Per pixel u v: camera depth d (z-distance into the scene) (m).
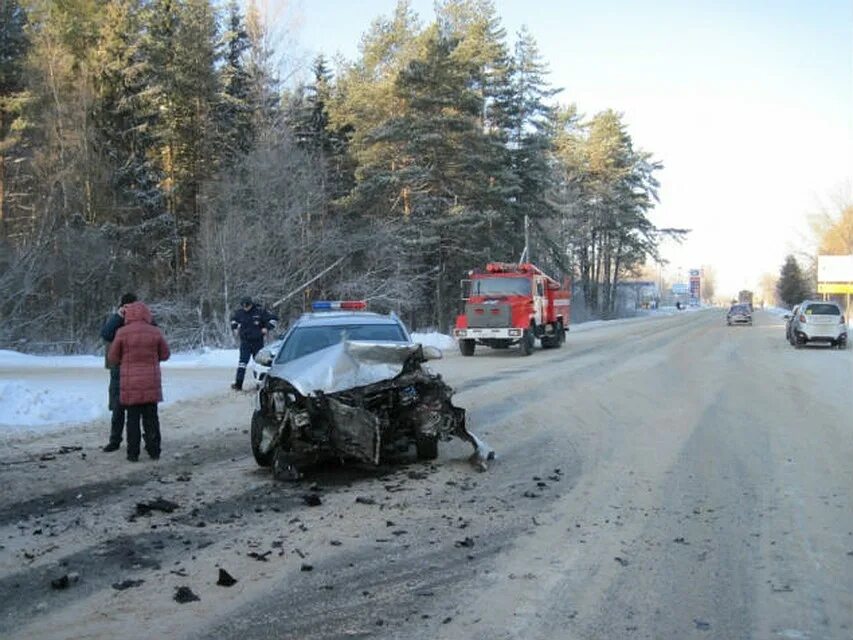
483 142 40.00
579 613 4.64
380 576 5.29
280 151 33.50
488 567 5.45
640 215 74.56
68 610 4.74
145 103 35.31
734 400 14.02
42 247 29.77
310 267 33.22
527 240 44.47
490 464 8.83
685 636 4.32
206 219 32.84
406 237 36.84
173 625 4.51
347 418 7.97
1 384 12.60
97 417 12.33
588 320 70.12
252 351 15.88
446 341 32.19
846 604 4.74
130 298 9.55
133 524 6.57
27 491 7.70
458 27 47.97
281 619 4.59
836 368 20.44
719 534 6.13
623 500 7.18
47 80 32.28
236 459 9.27
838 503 6.99
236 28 42.69
